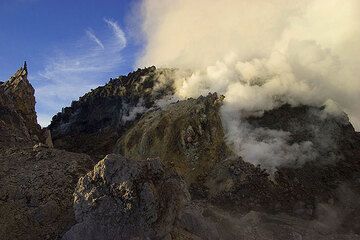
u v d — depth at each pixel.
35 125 70.31
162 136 69.19
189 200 36.25
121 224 32.38
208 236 38.75
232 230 46.56
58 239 34.25
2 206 36.72
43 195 38.91
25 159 45.69
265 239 46.53
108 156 34.75
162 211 33.16
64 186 40.66
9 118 61.34
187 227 38.25
